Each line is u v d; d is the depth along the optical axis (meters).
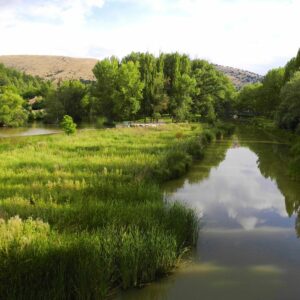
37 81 174.12
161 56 81.00
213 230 12.37
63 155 22.75
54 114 87.88
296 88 43.47
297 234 12.11
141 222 10.38
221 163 26.38
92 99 80.12
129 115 72.69
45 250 8.05
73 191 13.50
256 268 9.54
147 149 26.06
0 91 96.88
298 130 42.12
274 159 28.77
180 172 21.05
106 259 8.19
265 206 15.49
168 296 8.16
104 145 28.31
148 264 8.70
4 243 8.25
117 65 75.88
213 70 94.62
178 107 75.38
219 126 58.91
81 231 9.67
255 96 82.62
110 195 13.16
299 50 54.06
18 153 23.17
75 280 7.48
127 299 8.06
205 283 8.74
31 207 11.35
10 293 6.82
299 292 8.41
